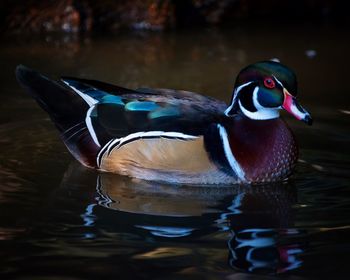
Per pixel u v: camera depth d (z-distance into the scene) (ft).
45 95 37.96
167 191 34.45
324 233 29.60
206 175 34.73
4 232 29.35
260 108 35.37
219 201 33.27
